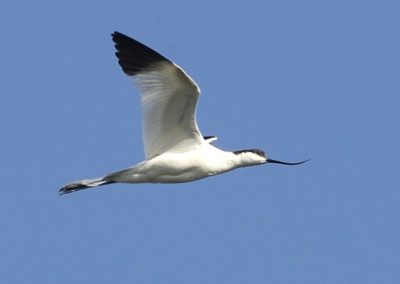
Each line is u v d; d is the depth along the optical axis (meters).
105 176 19.25
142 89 18.50
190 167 19.09
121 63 18.52
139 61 18.34
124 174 19.14
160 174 19.05
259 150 20.39
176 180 19.22
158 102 18.53
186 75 18.08
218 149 19.69
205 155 19.20
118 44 18.48
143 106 18.55
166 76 18.25
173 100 18.50
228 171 19.92
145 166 18.94
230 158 19.81
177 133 18.95
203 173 19.28
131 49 18.36
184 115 18.72
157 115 18.66
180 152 19.11
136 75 18.44
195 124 18.88
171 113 18.66
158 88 18.41
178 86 18.30
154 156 19.02
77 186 19.42
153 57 18.12
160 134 18.88
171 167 18.95
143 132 18.77
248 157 20.14
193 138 19.11
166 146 19.05
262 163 20.33
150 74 18.34
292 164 20.53
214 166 19.39
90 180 19.42
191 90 18.31
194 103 18.53
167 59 18.00
